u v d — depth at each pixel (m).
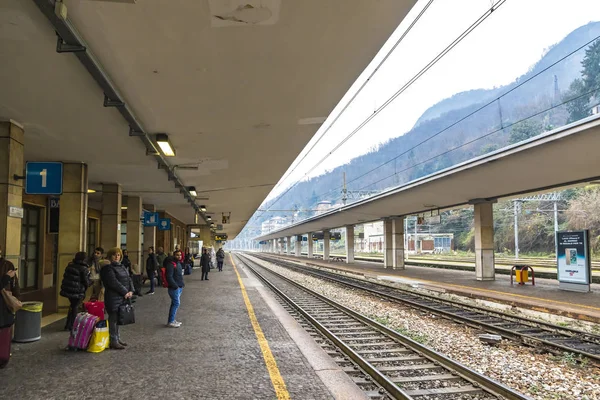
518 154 16.09
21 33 4.80
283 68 6.12
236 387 5.23
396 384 6.32
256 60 5.83
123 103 6.73
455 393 5.93
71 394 4.97
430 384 6.33
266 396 4.94
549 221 53.91
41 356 6.64
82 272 8.88
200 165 12.80
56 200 11.59
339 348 8.44
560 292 16.50
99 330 6.95
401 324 11.45
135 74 6.09
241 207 29.02
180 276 9.26
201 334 8.31
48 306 12.52
